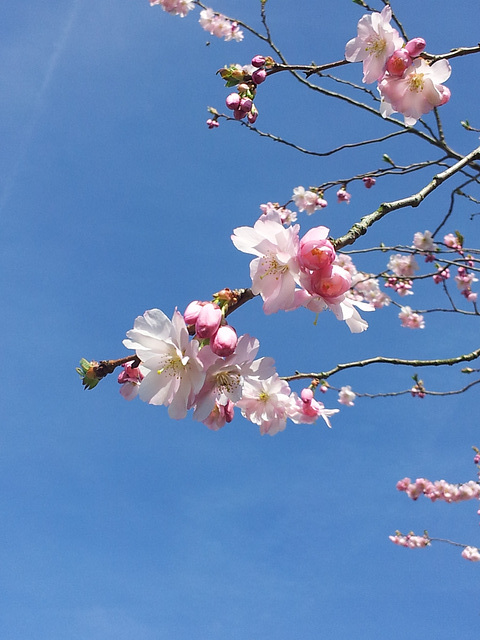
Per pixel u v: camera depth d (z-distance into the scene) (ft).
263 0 1.95
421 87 1.38
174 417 0.95
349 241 1.16
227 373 0.96
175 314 0.93
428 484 3.65
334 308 0.91
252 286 0.91
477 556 3.76
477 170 2.01
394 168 2.10
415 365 2.02
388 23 1.34
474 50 1.40
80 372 1.01
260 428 1.41
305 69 1.65
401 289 3.11
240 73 1.68
